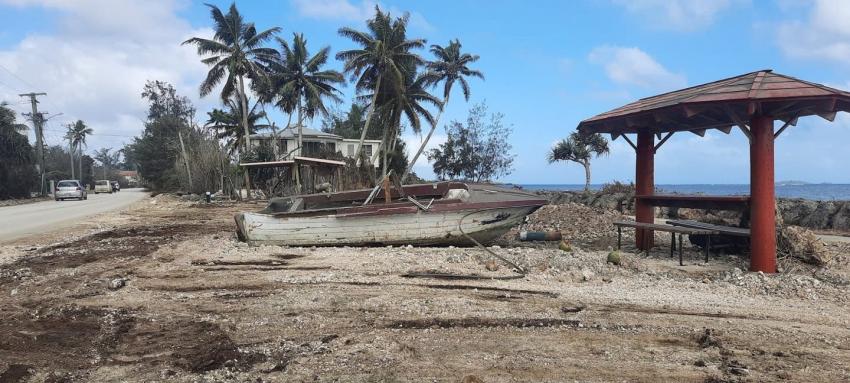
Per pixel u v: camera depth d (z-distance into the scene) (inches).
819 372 165.9
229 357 181.2
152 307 248.5
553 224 618.5
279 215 440.1
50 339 202.8
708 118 406.9
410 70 1605.6
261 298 262.7
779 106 313.3
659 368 169.5
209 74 1616.6
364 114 2561.5
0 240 537.0
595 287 284.4
